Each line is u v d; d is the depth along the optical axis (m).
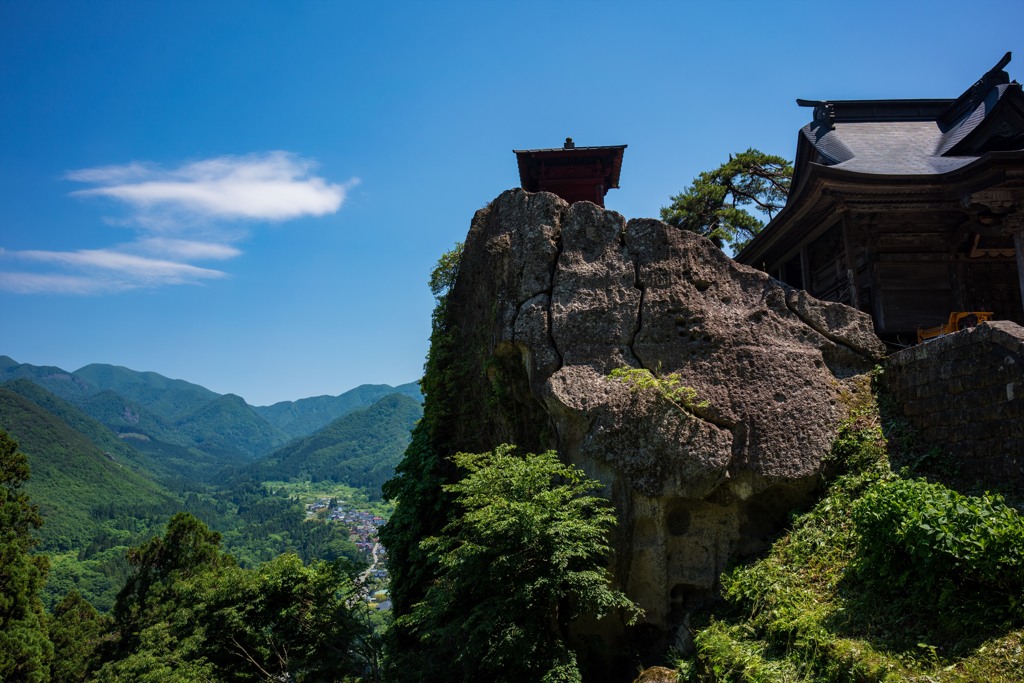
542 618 10.23
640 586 11.62
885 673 7.04
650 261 13.34
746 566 11.05
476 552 9.91
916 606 7.82
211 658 19.62
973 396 10.24
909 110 21.30
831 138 19.92
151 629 20.98
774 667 8.22
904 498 8.38
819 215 18.09
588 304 13.27
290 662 17.70
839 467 11.62
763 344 12.52
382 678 13.66
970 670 6.61
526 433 14.12
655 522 11.55
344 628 18.05
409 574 15.24
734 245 29.45
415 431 17.81
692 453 11.47
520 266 14.31
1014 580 6.99
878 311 16.97
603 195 24.94
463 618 10.48
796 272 23.12
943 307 17.11
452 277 18.52
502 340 13.95
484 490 10.62
